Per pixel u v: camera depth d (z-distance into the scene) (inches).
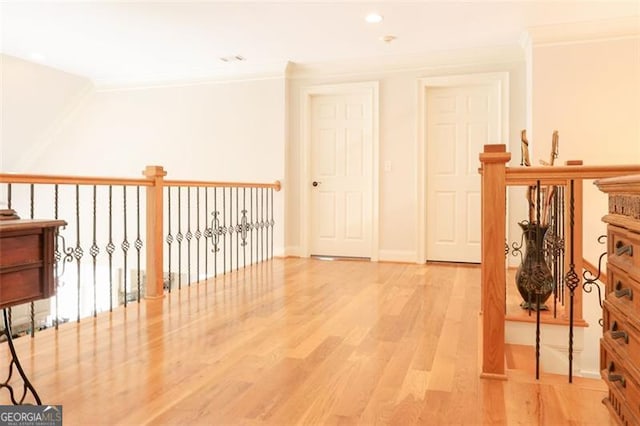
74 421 60.1
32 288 47.8
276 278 158.6
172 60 198.2
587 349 152.1
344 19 149.9
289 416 61.9
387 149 194.1
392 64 191.5
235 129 211.5
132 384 71.8
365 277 160.9
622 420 57.5
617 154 154.6
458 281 154.4
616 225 60.0
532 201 113.5
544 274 101.7
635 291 53.3
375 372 77.2
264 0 135.0
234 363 80.8
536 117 161.3
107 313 113.3
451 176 189.9
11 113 214.4
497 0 135.6
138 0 135.2
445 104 189.6
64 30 160.7
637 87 152.2
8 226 44.9
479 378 75.0
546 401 66.7
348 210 203.5
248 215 211.8
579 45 156.6
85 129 236.7
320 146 206.4
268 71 204.1
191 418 61.2
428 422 60.4
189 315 111.6
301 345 90.4
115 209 234.7
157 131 224.7
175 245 227.6
